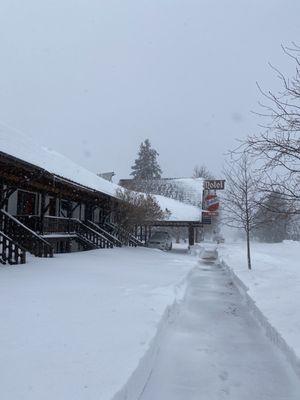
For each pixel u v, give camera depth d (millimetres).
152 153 76062
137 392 5098
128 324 7191
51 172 17969
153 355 6336
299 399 5305
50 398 4098
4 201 17547
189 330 8461
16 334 6230
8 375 4660
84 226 26719
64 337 6211
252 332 8375
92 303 8797
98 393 4258
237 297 12438
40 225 20531
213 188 39750
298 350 6270
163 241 36188
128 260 20219
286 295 10844
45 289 10125
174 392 5422
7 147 15836
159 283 12523
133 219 31719
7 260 15227
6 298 8766
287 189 7988
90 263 17281
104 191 26578
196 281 15891
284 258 28172
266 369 6316
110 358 5387
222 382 5809
